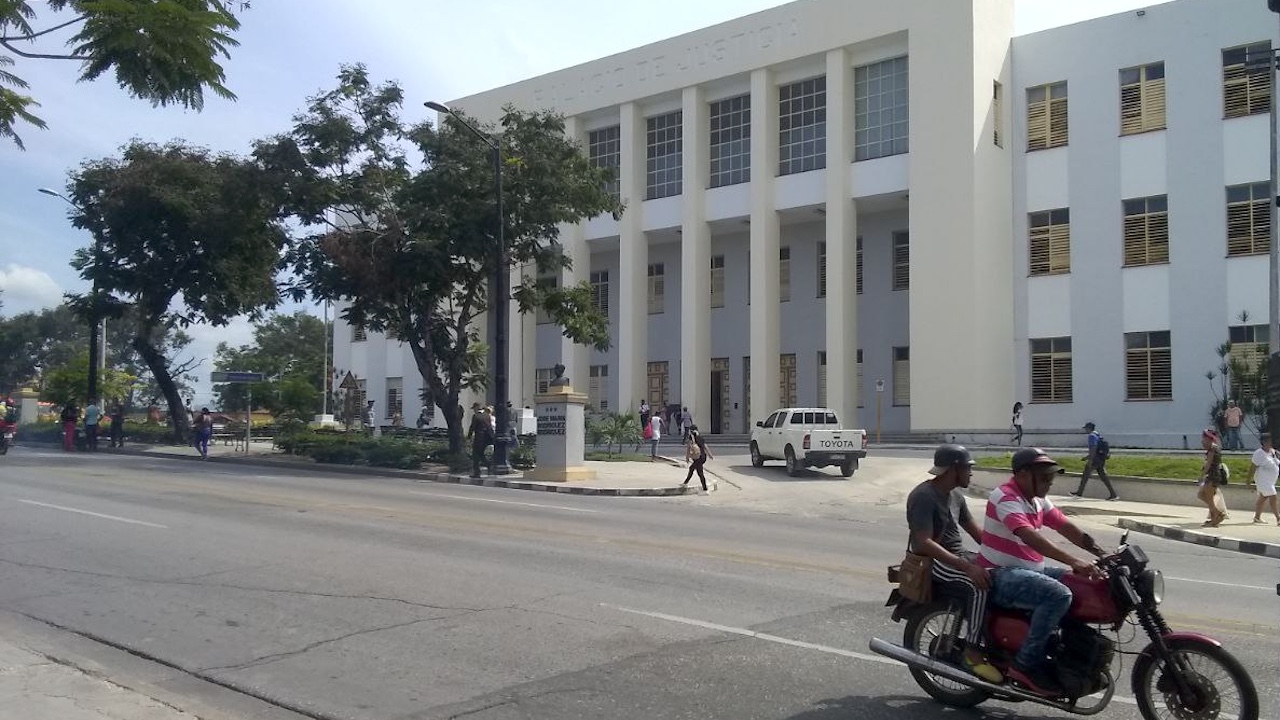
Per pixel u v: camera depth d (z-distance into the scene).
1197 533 17.56
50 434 45.75
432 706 6.70
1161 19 35.81
